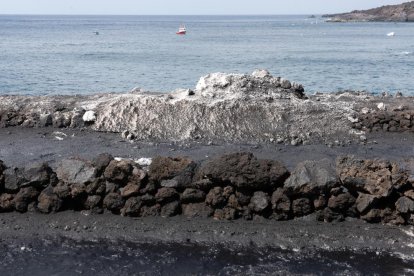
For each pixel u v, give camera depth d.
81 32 121.44
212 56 55.34
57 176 9.02
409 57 54.88
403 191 8.55
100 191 8.88
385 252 7.95
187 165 8.82
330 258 7.78
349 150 12.20
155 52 60.56
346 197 8.61
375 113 14.10
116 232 8.47
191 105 13.57
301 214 8.73
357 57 54.84
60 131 13.41
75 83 31.47
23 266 7.55
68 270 7.46
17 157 11.37
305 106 13.91
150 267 7.53
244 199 8.70
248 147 12.32
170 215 8.84
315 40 92.62
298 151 12.05
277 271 7.43
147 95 14.85
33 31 123.00
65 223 8.69
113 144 12.41
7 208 8.98
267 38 98.88
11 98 15.69
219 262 7.66
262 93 14.56
